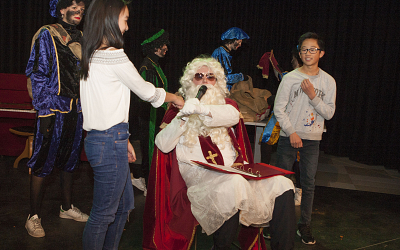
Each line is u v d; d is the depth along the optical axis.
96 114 1.76
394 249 2.64
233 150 2.18
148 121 3.58
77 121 2.64
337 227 3.00
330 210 3.40
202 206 1.86
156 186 2.13
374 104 5.35
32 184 2.52
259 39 6.10
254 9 6.06
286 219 1.89
